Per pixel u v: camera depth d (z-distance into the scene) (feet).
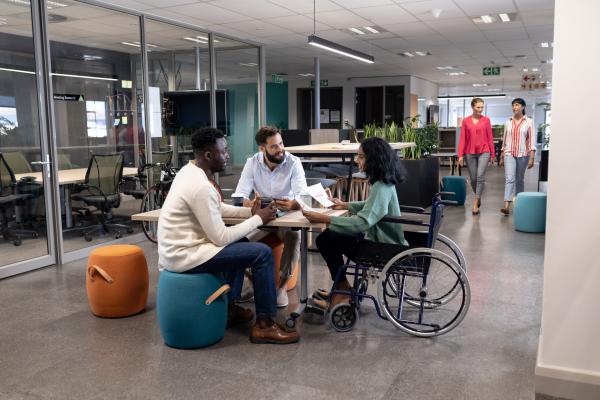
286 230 11.37
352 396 7.54
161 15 22.18
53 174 15.62
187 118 22.52
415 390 7.70
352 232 9.58
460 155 22.98
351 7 22.21
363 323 10.41
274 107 58.85
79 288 13.12
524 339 9.54
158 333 10.03
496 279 13.17
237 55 28.40
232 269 9.30
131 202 19.26
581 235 7.43
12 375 8.34
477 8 22.76
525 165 22.33
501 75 53.52
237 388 7.80
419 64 43.68
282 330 9.47
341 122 56.08
